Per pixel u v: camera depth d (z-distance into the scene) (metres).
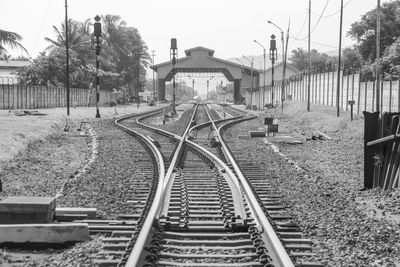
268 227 8.00
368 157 13.08
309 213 10.22
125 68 112.00
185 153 20.16
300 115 46.06
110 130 33.59
